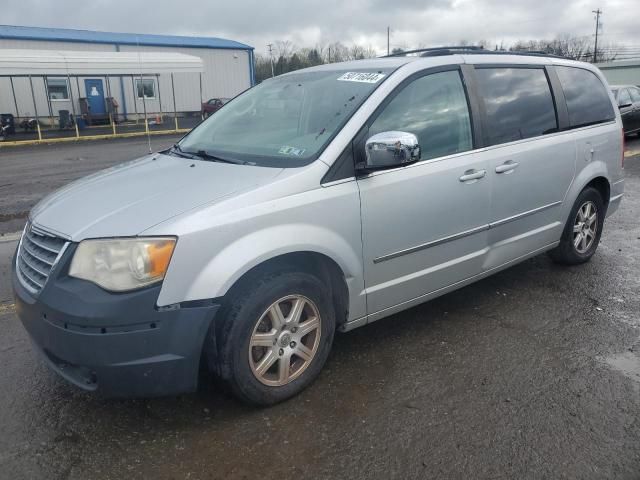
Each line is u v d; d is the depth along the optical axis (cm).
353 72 386
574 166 478
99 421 301
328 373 346
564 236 502
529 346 379
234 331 285
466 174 380
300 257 315
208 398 321
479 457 270
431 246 369
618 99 1488
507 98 426
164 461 270
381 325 412
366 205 327
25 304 284
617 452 272
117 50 3070
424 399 318
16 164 1481
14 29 3034
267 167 321
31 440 286
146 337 263
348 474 260
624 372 345
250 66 3597
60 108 2852
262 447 279
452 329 405
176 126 2673
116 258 262
